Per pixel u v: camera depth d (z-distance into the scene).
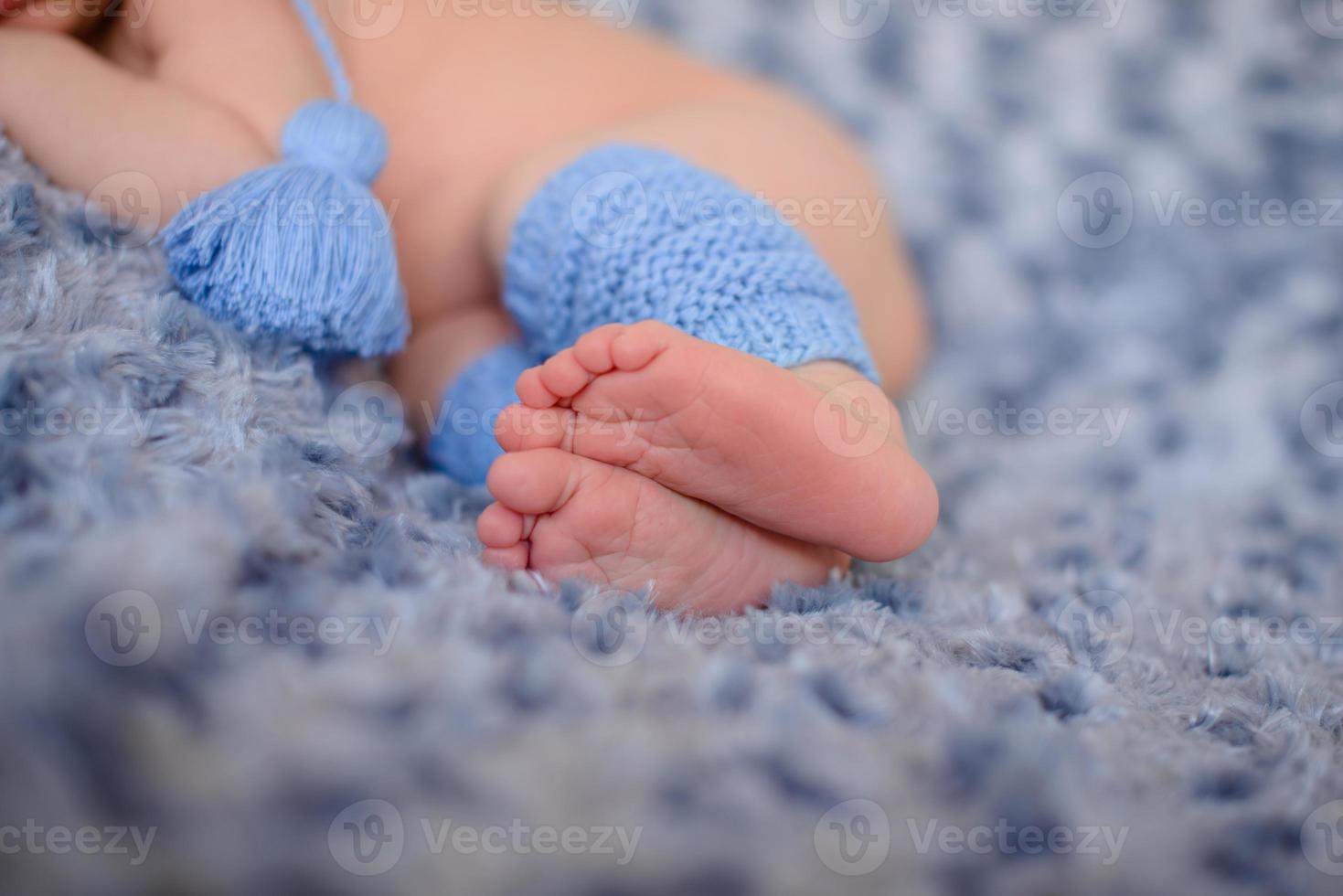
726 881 0.31
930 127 0.57
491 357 0.45
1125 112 0.57
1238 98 0.58
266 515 0.34
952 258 0.55
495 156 0.46
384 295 0.40
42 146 0.40
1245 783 0.34
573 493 0.36
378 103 0.46
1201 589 0.44
